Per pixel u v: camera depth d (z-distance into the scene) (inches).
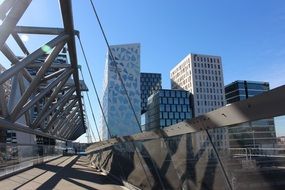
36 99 1274.6
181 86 6820.9
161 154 435.8
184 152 338.0
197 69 6417.3
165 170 418.0
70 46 1157.1
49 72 1825.8
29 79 1309.1
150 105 6200.8
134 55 5846.5
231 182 234.2
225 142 238.8
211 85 6407.5
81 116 3705.7
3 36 710.5
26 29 956.0
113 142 914.1
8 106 1050.1
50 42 938.7
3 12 747.4
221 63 6555.1
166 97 5802.2
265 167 191.6
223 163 245.8
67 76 1507.1
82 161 2038.6
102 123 5128.0
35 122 1467.8
